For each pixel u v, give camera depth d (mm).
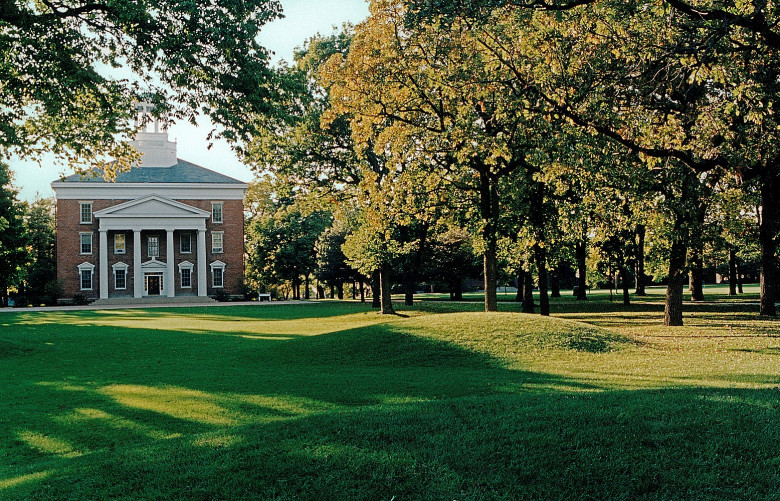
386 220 24719
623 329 24188
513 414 7812
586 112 15359
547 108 15578
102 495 5832
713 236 23562
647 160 15477
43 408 11664
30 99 18359
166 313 46906
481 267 52094
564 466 6082
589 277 52062
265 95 16797
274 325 34188
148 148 72062
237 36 15508
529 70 16609
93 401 12312
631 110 15984
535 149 17094
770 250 28078
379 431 7129
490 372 14734
